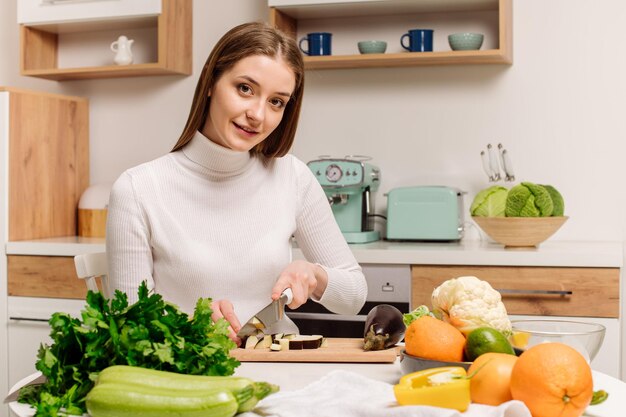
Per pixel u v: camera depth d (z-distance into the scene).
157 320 1.03
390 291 2.76
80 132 3.57
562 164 3.08
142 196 1.64
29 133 3.27
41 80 3.70
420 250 2.72
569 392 0.93
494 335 1.09
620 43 3.01
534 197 2.77
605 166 3.04
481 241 3.09
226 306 1.36
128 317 1.04
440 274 2.71
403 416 0.93
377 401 1.02
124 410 0.93
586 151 3.05
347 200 3.04
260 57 1.47
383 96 3.25
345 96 3.29
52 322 1.03
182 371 1.02
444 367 1.06
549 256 2.60
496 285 2.66
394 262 2.74
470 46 2.93
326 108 3.31
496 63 3.10
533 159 3.11
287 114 1.69
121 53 3.37
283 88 1.50
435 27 3.17
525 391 0.95
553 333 1.11
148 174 1.66
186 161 1.68
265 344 1.44
